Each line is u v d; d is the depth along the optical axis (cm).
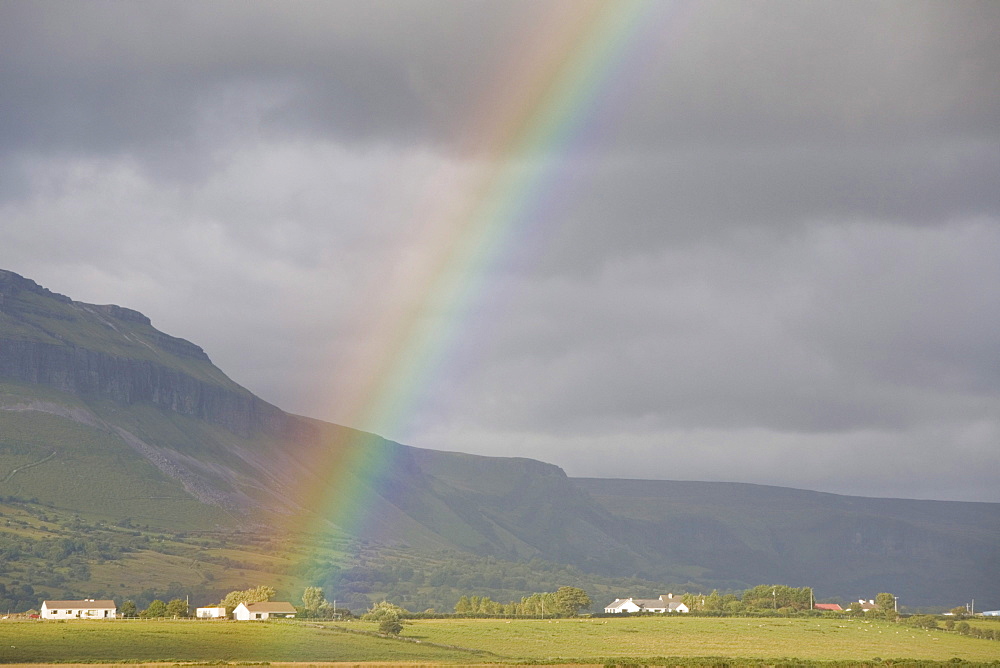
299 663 16788
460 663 17438
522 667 16400
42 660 17012
